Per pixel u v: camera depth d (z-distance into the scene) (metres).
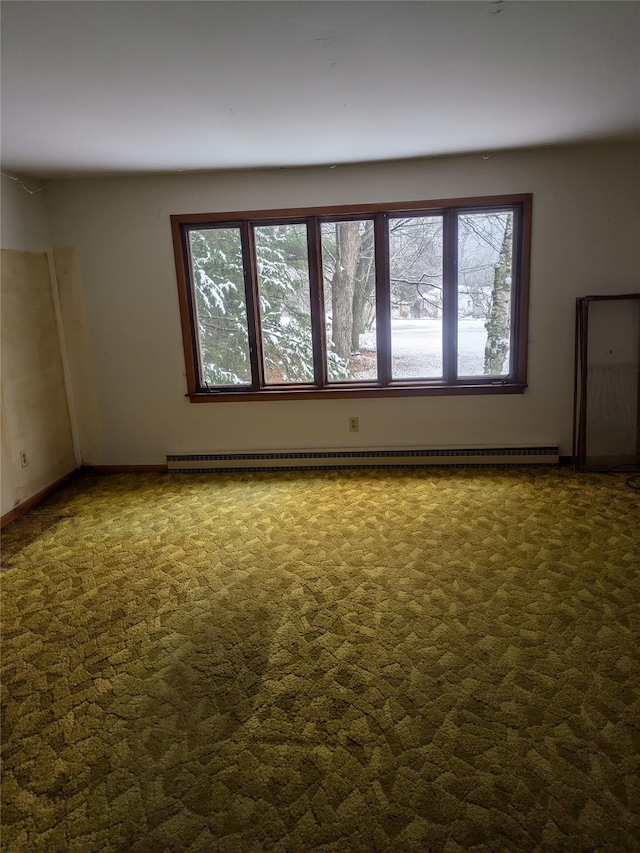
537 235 3.97
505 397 4.23
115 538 3.34
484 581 2.65
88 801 1.61
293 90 2.43
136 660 2.20
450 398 4.28
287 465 4.46
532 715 1.83
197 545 3.19
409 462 4.36
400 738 1.77
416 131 3.18
